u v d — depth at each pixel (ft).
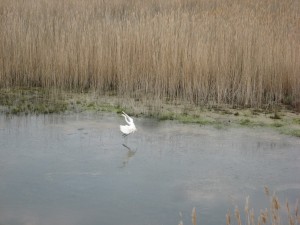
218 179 34.45
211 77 53.11
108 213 29.19
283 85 53.31
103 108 50.08
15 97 52.49
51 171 34.86
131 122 41.45
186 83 52.44
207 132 43.78
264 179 34.65
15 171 34.68
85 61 55.42
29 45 56.90
